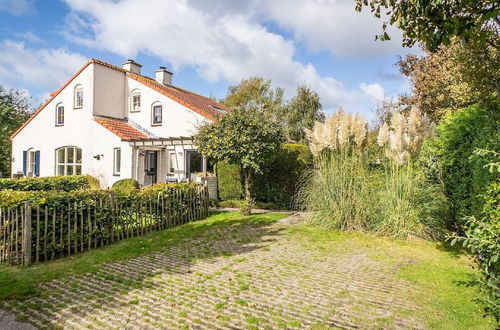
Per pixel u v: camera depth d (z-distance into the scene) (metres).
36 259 5.30
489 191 3.97
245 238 6.84
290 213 10.14
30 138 19.20
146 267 4.94
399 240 6.43
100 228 6.38
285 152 12.05
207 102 21.95
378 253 5.63
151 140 14.49
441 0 2.74
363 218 7.13
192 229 7.93
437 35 3.19
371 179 7.40
